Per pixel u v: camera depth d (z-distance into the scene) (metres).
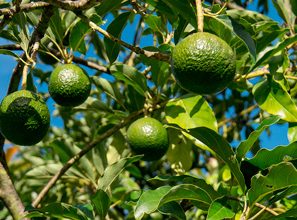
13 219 0.90
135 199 1.04
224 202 0.79
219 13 0.94
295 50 1.19
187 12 0.89
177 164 1.19
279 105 0.98
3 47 1.08
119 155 1.20
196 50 0.78
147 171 1.61
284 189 0.82
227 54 0.79
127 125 1.21
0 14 0.82
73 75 0.95
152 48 1.06
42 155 1.66
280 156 0.84
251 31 0.98
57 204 0.83
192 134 0.85
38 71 1.43
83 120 1.56
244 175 0.87
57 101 0.96
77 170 1.24
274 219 0.84
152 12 1.08
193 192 0.80
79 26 0.98
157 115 1.21
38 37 0.92
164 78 1.12
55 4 0.79
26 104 0.87
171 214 0.83
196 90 0.80
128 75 1.10
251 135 0.84
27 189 1.34
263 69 1.09
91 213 0.88
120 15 1.02
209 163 1.54
